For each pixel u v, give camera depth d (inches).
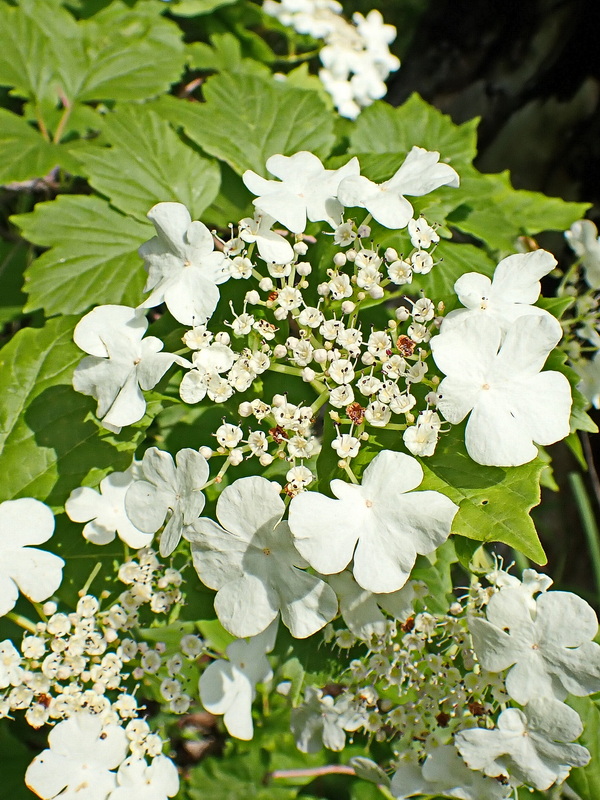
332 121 9.9
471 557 7.3
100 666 7.5
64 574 8.0
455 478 7.1
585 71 12.7
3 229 11.2
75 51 10.6
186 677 8.2
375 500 7.0
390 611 7.6
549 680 7.1
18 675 7.3
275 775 10.4
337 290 7.5
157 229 7.8
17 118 10.0
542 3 13.2
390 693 8.1
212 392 7.2
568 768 7.3
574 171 13.0
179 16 12.7
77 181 10.7
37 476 7.9
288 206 7.6
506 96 13.8
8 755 9.3
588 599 12.6
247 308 7.9
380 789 10.1
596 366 9.8
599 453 12.9
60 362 8.4
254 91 9.9
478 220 9.9
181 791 10.4
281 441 7.2
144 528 7.4
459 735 7.2
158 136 9.6
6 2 10.8
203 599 8.0
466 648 7.4
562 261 12.4
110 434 8.1
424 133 10.3
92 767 7.5
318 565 6.8
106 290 9.0
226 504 7.0
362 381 7.2
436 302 7.7
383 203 7.5
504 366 7.1
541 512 14.4
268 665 8.2
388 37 14.2
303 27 13.2
